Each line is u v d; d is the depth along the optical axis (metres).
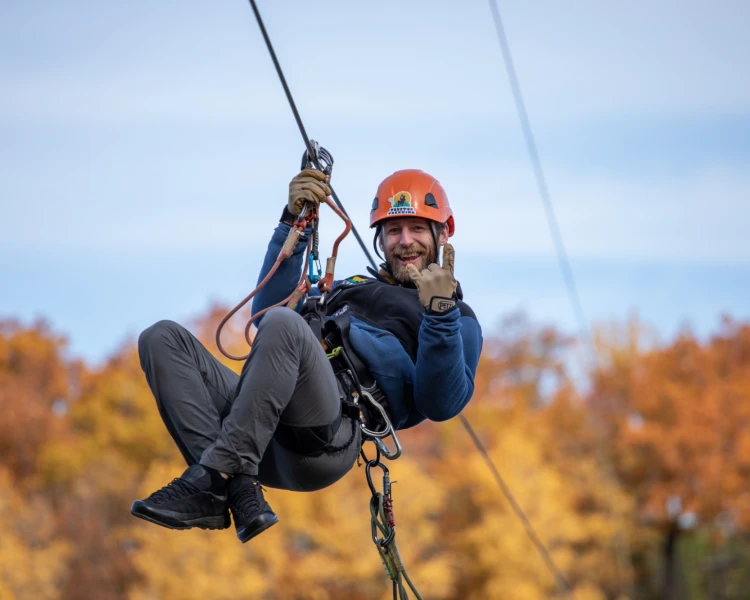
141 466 61.94
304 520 49.94
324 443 6.69
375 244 8.04
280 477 7.00
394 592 7.23
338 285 7.79
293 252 7.51
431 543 53.91
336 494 51.25
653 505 66.44
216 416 6.61
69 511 55.41
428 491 52.84
